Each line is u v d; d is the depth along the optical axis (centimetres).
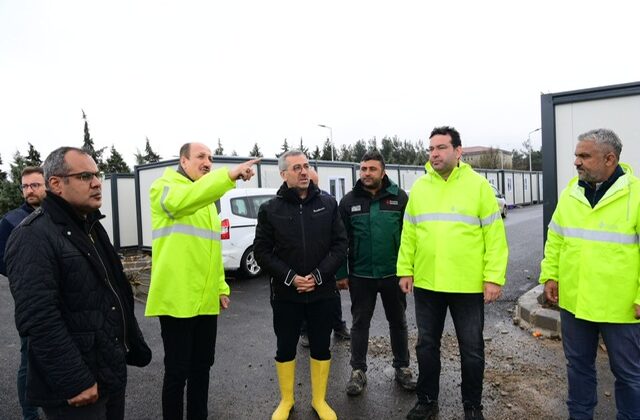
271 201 320
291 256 311
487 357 411
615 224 254
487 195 299
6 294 829
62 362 176
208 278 284
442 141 298
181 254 273
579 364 274
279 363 320
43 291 176
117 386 200
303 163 310
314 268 312
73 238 190
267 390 367
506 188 3038
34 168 329
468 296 299
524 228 1579
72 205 197
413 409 310
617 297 252
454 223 296
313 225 312
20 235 181
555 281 294
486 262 297
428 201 309
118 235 1302
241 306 650
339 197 1538
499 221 299
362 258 361
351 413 322
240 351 461
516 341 451
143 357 228
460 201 299
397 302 362
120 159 2848
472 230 297
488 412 314
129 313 218
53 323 176
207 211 294
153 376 404
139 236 1208
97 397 186
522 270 835
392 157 5219
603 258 255
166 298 271
